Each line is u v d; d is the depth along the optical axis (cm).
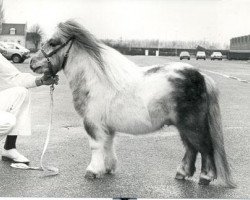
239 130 778
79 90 527
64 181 536
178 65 506
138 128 509
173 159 627
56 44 531
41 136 742
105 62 516
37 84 579
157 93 495
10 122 562
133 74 512
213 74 1114
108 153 549
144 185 523
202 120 490
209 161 505
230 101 1005
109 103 511
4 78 592
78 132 771
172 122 502
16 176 554
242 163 612
